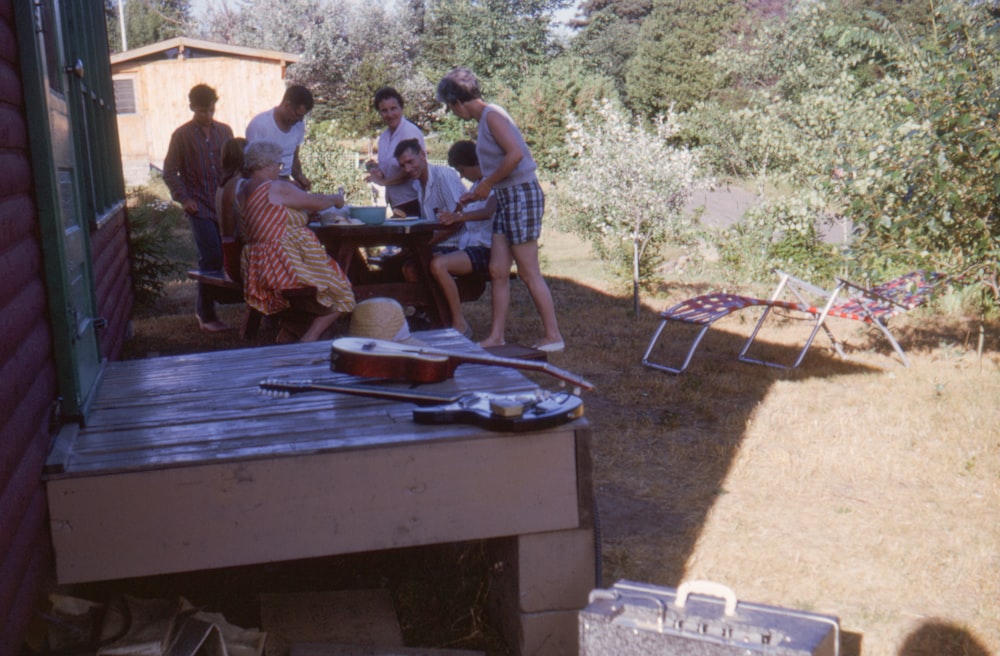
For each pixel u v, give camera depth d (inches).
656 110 1801.2
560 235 658.8
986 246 248.4
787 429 212.8
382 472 112.0
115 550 107.2
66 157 161.6
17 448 97.7
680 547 152.4
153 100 1034.1
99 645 105.0
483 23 2031.3
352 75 1835.6
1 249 103.7
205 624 109.3
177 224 669.3
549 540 117.5
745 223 473.7
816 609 132.3
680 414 226.5
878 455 194.5
